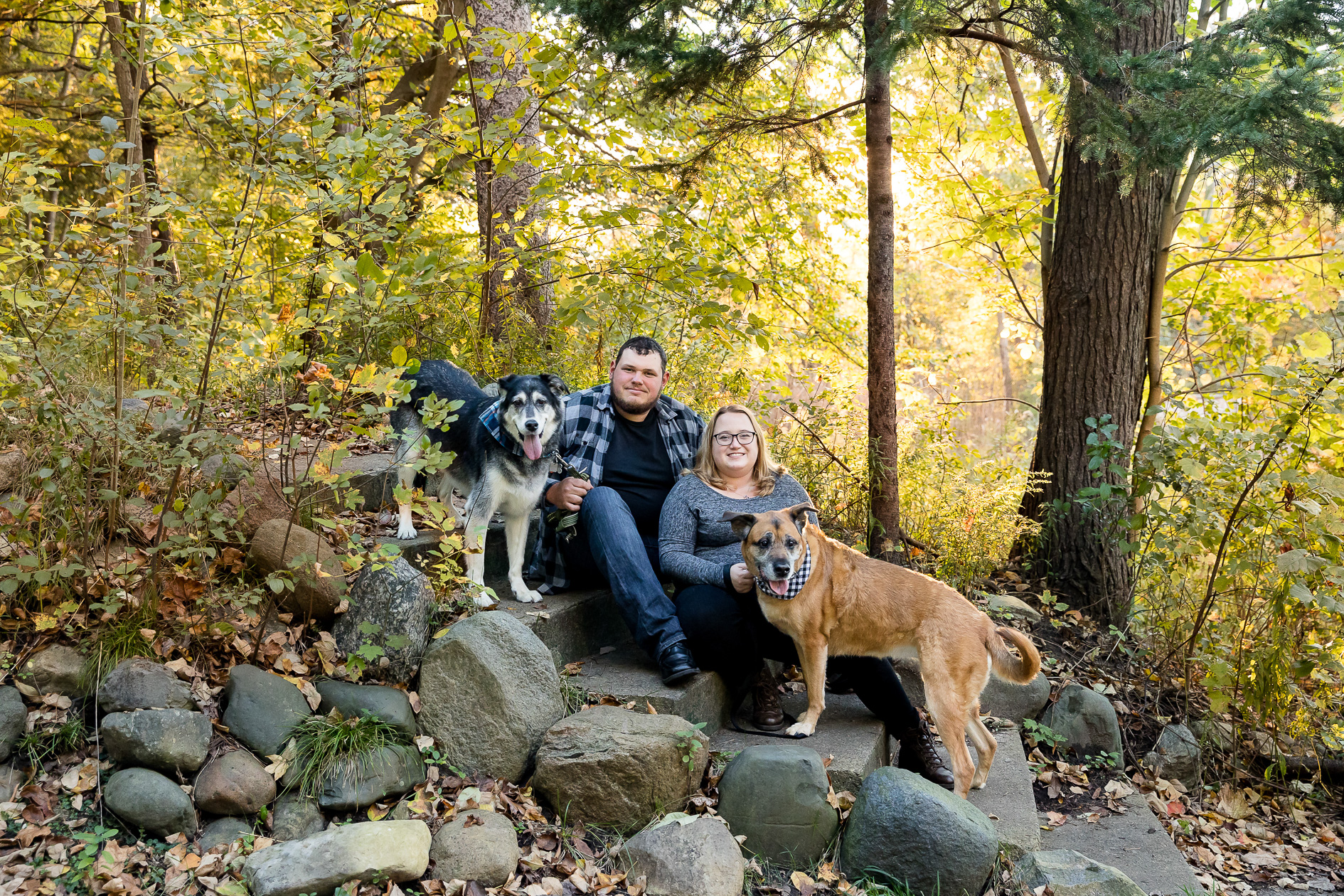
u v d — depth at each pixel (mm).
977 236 6969
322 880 2416
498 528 4387
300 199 3264
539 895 2570
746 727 3641
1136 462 4570
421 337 5449
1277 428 4152
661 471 4074
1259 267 6820
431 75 7191
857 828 2910
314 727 2904
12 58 9039
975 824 2844
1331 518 4027
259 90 3189
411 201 5074
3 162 2889
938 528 5246
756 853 2949
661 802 2957
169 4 3357
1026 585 5391
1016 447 6520
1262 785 4199
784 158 5891
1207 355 7023
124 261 2918
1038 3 4309
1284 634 4238
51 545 3062
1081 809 3777
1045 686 4344
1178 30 5559
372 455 5078
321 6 4621
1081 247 5391
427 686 3121
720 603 3512
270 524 3336
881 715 3613
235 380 3797
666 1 4578
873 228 4848
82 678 2865
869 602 3479
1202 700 4562
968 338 21906
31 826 2486
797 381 6367
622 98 5328
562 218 4855
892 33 4051
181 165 10070
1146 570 4641
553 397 3826
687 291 4727
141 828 2561
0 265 2865
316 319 3193
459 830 2686
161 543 3033
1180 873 3213
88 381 3615
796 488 3904
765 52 4906
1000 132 7000
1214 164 4891
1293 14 4039
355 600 3297
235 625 3174
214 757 2758
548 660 3258
